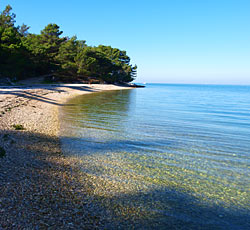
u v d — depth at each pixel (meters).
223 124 20.84
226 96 76.88
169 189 7.42
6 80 43.34
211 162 10.27
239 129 18.48
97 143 12.61
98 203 6.12
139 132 16.05
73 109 26.42
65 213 5.29
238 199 6.96
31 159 8.74
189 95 75.56
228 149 12.50
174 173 8.82
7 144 10.00
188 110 31.56
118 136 14.52
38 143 11.33
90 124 17.95
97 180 7.71
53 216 5.05
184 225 5.49
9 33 42.56
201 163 10.09
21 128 13.70
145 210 6.03
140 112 27.19
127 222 5.39
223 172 9.10
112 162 9.70
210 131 17.44
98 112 25.16
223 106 39.50
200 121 22.27
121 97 50.72
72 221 5.02
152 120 21.70
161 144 13.12
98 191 6.86
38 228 4.49
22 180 6.56
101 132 15.37
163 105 37.44
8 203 5.14
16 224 4.47
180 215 5.92
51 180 7.05
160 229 5.25
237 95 85.44
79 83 76.88
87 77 82.38
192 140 14.36
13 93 28.94
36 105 24.83
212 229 5.41
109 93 62.06
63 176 7.61
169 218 5.74
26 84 49.59
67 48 71.44
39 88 42.81
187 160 10.43
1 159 7.90
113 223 5.28
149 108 32.06
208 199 6.89
